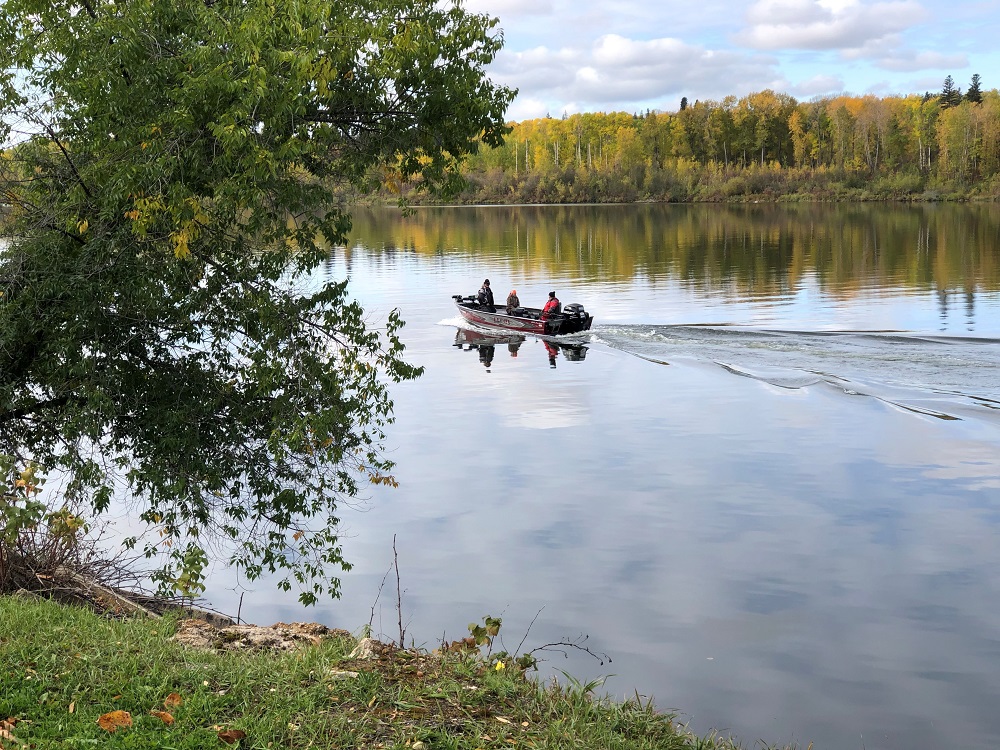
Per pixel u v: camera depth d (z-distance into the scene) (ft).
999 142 418.72
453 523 44.37
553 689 22.09
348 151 41.60
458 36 40.24
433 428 63.26
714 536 41.78
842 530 42.14
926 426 60.18
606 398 71.56
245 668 20.92
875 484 48.57
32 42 38.14
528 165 546.26
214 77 33.86
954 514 43.80
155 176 34.68
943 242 189.78
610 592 35.86
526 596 35.68
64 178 41.01
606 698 21.90
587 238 231.71
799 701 27.48
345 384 43.19
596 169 495.00
